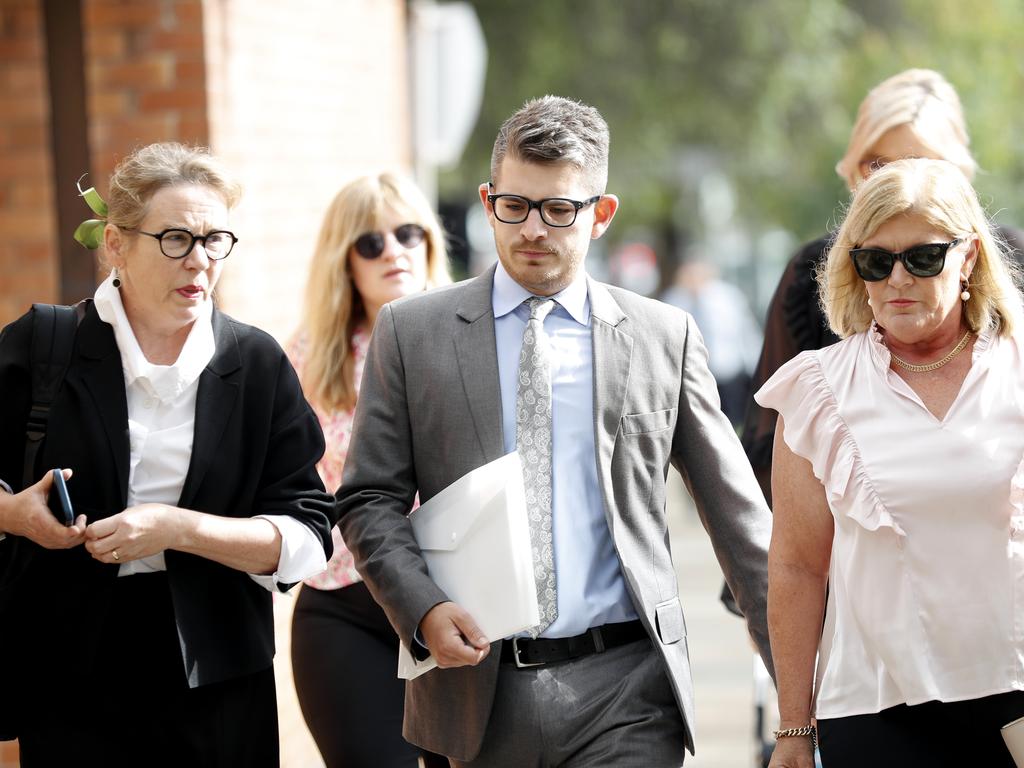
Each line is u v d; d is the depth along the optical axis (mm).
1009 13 37875
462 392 7523
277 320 13703
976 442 6605
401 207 10273
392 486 7613
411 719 7801
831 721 6938
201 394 7273
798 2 39344
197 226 7016
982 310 6855
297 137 14602
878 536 6723
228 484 7312
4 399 7094
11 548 7094
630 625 7562
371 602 9367
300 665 9453
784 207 43594
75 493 7039
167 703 7188
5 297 12516
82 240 7375
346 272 10312
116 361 7172
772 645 7320
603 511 7523
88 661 7043
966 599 6590
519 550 7125
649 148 40906
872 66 39969
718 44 39312
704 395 7879
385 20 18656
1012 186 28703
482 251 46438
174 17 12180
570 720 7363
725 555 7848
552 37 36938
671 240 59875
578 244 7418
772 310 9258
